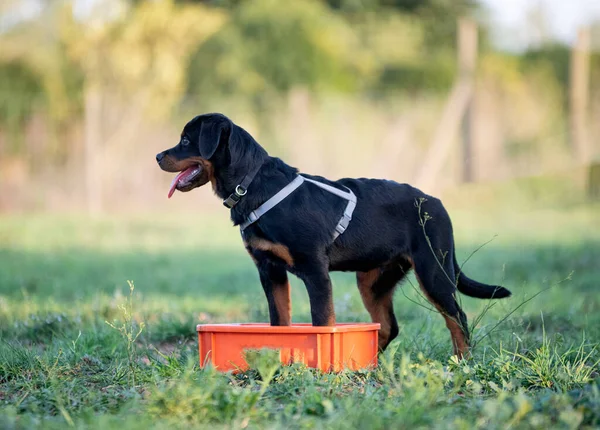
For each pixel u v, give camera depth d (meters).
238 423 4.43
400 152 22.42
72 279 11.87
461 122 22.69
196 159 6.30
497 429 4.26
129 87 23.98
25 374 5.85
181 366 5.75
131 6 27.39
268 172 6.09
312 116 22.38
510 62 26.06
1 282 11.41
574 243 15.07
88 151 22.31
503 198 22.55
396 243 6.40
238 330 5.69
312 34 27.58
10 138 22.48
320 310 5.93
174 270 13.20
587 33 23.48
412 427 4.27
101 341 6.86
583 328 7.43
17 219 20.47
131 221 20.06
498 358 5.71
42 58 24.50
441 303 6.39
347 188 6.32
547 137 23.67
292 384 5.25
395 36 30.45
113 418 4.50
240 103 23.55
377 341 6.18
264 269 6.20
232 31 26.83
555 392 5.16
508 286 10.59
